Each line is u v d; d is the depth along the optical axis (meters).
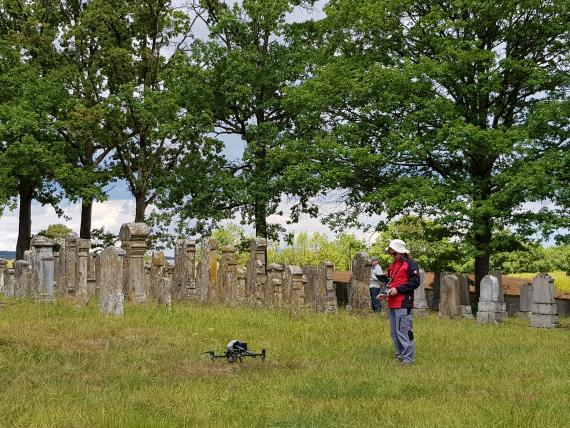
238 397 9.56
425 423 8.02
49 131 41.97
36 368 11.34
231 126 44.53
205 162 42.97
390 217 36.50
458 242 36.94
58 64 44.97
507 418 8.13
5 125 40.72
